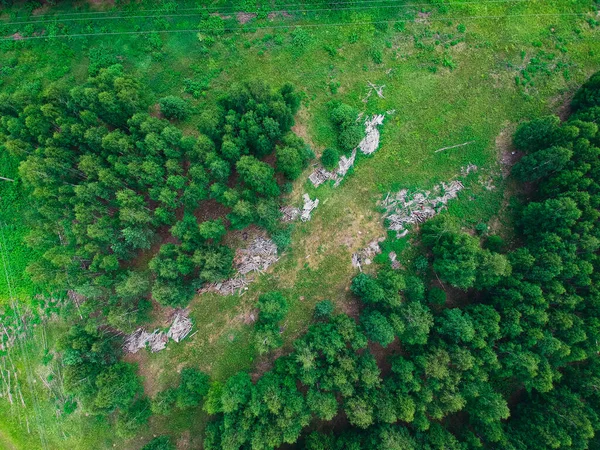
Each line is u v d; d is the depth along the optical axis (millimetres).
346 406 43656
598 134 46281
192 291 47625
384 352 50312
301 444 47656
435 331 46875
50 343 48875
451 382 43000
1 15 52375
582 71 55375
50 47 51938
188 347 49562
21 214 50094
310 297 50594
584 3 55906
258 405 42438
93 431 48344
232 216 45562
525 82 55000
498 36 55562
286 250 50719
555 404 45594
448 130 53875
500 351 44531
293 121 48781
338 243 51406
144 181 44625
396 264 51344
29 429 48094
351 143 51375
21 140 43812
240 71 52875
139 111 46812
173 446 48219
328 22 54625
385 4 55500
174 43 52812
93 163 43656
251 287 50375
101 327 46250
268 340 45094
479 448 45438
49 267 44750
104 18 52594
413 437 44531
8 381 48531
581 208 45562
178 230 44281
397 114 53656
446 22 55469
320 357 46000
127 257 46844
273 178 47969
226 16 53469
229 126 44906
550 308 44969
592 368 46438
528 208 48469
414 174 52844
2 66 51344
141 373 48781
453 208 52688
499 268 43062
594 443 45531
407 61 54781
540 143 49281
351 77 53844
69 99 45094
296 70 53438
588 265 43344
